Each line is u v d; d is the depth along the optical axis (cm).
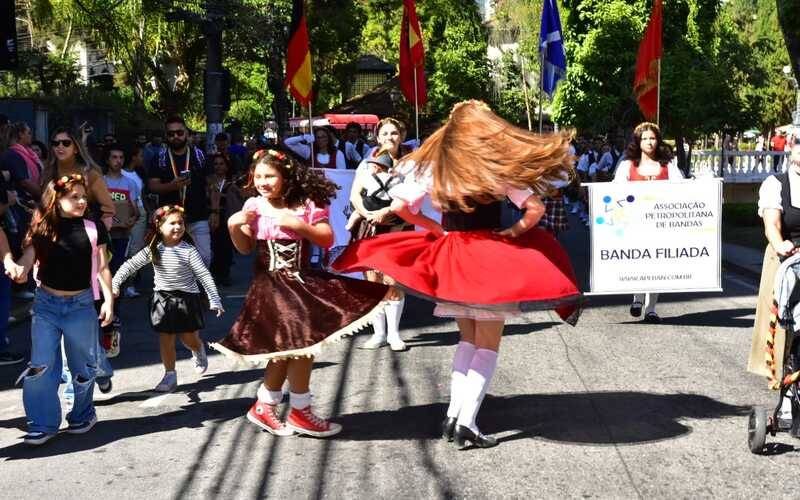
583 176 2761
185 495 528
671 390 731
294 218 598
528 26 4153
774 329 612
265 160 603
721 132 2386
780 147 3203
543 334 952
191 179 1170
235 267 1620
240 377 813
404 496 517
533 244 587
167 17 2070
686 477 543
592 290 970
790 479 539
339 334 588
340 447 607
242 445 618
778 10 1738
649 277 968
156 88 3653
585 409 681
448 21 4641
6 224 1083
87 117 2638
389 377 787
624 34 2895
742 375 778
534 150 567
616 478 541
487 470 557
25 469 580
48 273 632
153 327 754
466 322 618
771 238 624
